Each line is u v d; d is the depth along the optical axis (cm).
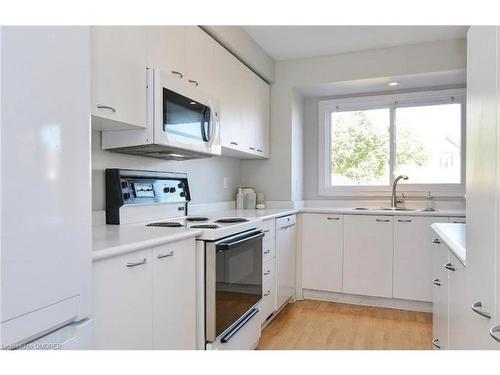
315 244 342
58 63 91
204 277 177
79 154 98
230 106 271
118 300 123
